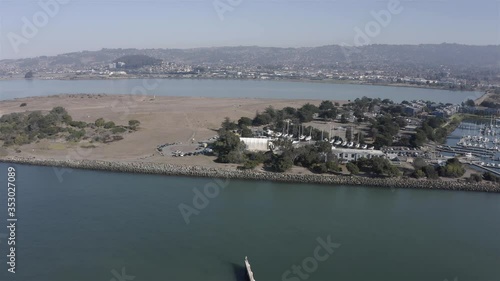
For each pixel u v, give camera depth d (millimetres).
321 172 85625
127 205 68312
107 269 49250
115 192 74500
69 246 54500
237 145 93500
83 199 70750
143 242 55656
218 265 50312
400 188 80562
